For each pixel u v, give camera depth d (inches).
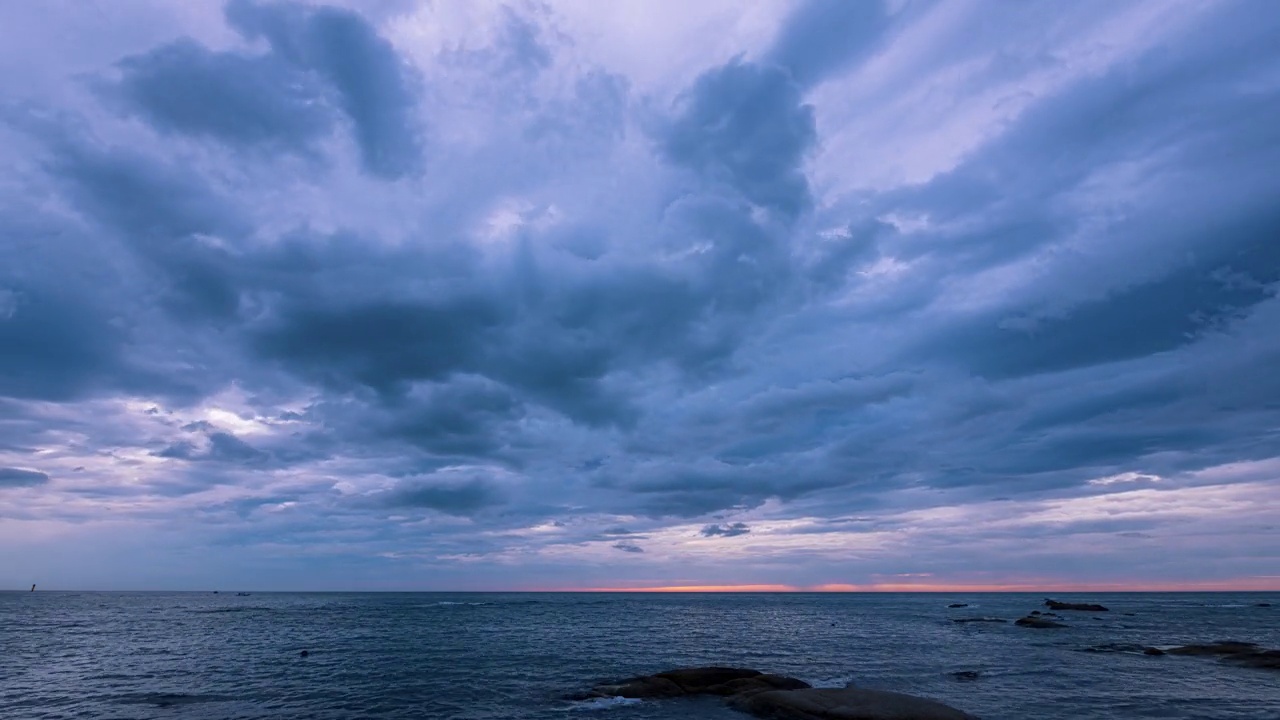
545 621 3432.6
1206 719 1018.7
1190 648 1798.7
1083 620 3385.8
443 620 3494.1
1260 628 2874.0
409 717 1058.1
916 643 2217.0
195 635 2544.3
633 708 1086.4
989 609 4972.9
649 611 4628.4
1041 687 1295.5
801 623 3304.6
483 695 1241.4
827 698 1000.9
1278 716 1041.5
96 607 5054.1
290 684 1379.2
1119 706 1111.6
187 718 1055.0
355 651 1990.7
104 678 1457.9
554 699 1185.4
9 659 1781.5
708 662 1726.1
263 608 4894.2
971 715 941.2
